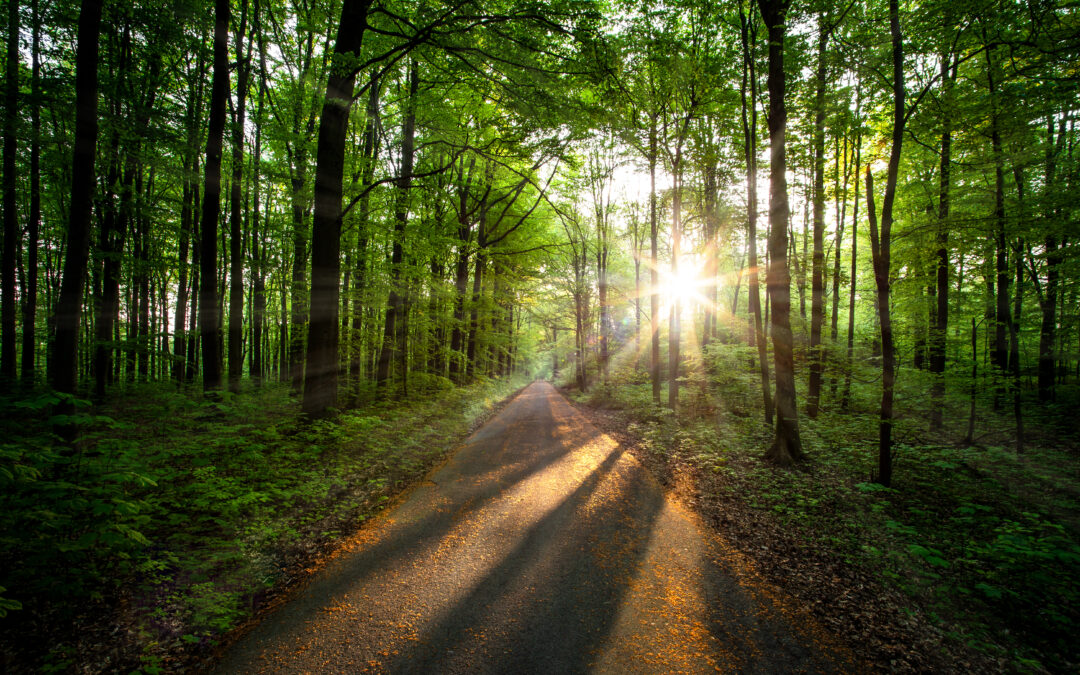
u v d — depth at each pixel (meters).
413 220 13.59
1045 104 8.13
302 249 12.90
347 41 7.94
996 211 9.09
